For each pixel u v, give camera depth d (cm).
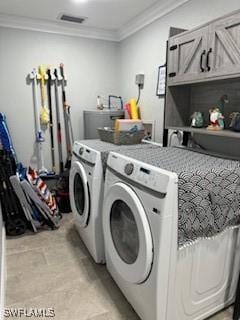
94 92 339
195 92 207
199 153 171
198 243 124
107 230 157
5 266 186
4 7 254
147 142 229
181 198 112
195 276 129
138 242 125
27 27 288
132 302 144
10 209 238
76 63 321
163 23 245
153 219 113
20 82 298
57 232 245
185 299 128
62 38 309
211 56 155
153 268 116
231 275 146
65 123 328
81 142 226
